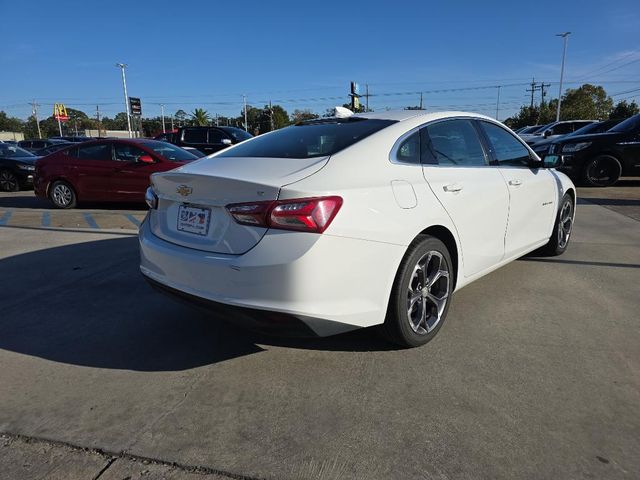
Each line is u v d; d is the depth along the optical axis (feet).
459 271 11.51
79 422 8.27
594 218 25.55
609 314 12.51
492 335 11.37
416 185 10.13
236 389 9.24
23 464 7.25
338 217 8.50
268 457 7.34
